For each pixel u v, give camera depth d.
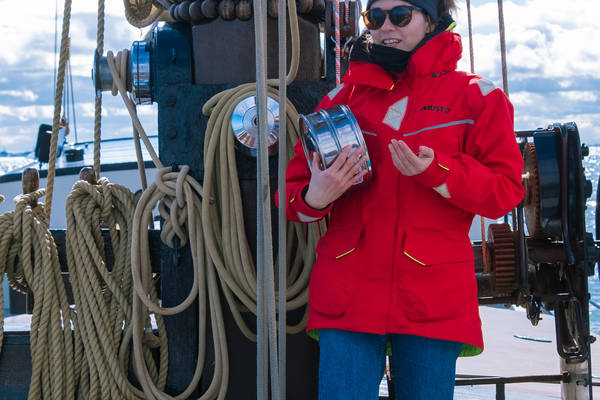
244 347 2.33
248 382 2.33
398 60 1.73
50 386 2.30
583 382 2.56
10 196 9.14
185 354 2.35
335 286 1.69
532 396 3.30
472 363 3.95
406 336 1.65
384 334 1.65
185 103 2.31
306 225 2.28
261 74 1.51
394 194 1.68
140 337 2.31
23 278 2.51
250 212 2.29
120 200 2.44
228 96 2.23
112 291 2.35
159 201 2.34
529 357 4.08
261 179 1.54
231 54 2.30
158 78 2.32
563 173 2.37
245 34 2.29
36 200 2.49
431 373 1.62
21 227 2.39
